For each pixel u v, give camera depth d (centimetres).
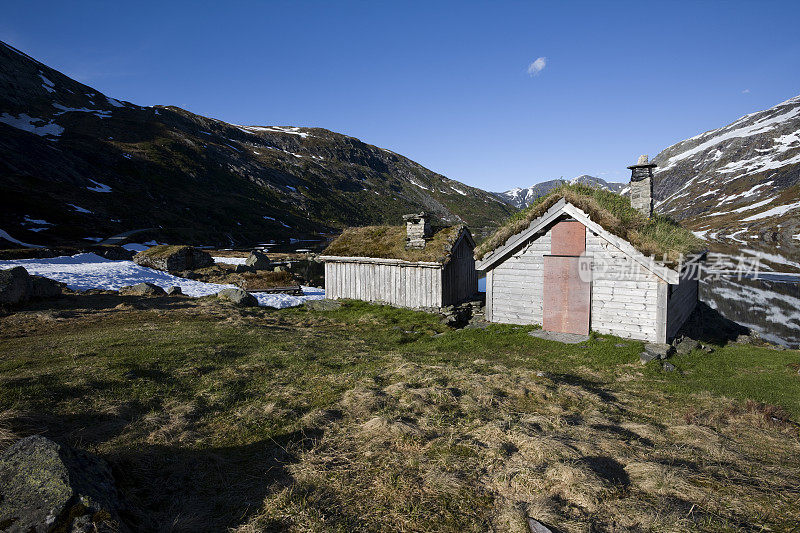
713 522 338
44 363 787
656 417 641
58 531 272
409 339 1352
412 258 1828
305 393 702
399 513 367
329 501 385
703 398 748
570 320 1338
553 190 1457
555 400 681
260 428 553
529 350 1175
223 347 1002
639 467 430
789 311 2245
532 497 387
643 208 1356
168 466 446
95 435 497
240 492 401
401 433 518
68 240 4562
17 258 2920
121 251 3747
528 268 1434
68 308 1538
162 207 8081
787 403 720
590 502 372
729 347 1227
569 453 452
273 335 1228
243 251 5978
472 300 1969
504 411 617
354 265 2055
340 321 1673
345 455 473
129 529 307
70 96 12669
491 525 351
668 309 1196
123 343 983
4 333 1102
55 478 302
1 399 561
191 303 1866
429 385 734
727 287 2750
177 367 812
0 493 292
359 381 755
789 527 336
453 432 535
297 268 4278
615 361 1045
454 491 399
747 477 427
